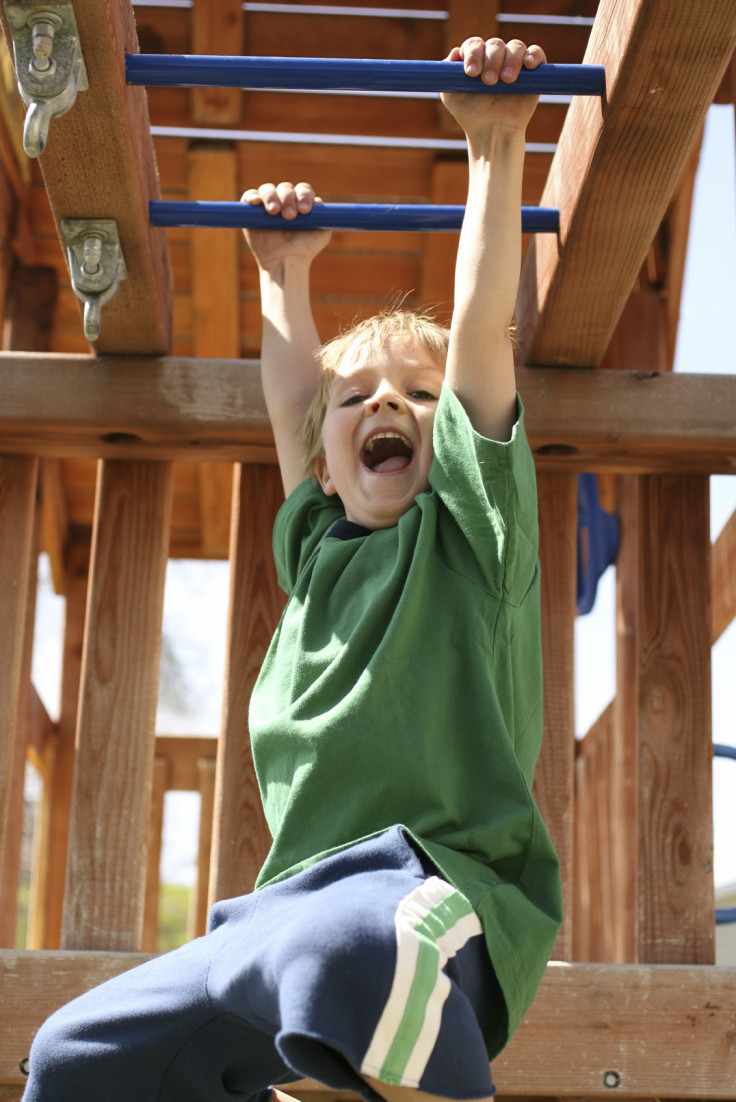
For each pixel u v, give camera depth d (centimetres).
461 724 123
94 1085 117
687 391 179
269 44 303
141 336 175
